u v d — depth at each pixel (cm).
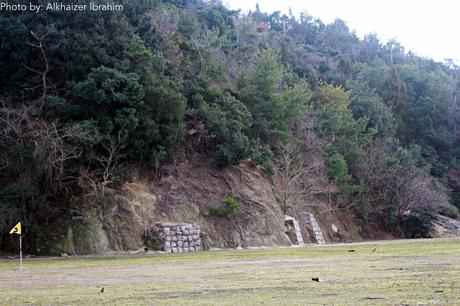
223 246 4181
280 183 5409
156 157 4159
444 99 10075
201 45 5997
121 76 3888
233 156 4734
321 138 6438
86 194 3809
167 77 4462
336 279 1281
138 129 4031
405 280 1202
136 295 1080
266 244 4431
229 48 7575
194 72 5303
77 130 3644
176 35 5450
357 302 879
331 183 5956
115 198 3894
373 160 6888
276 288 1129
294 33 14738
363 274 1396
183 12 7600
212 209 4338
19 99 4084
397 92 9694
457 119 9850
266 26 12700
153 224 3938
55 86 4103
